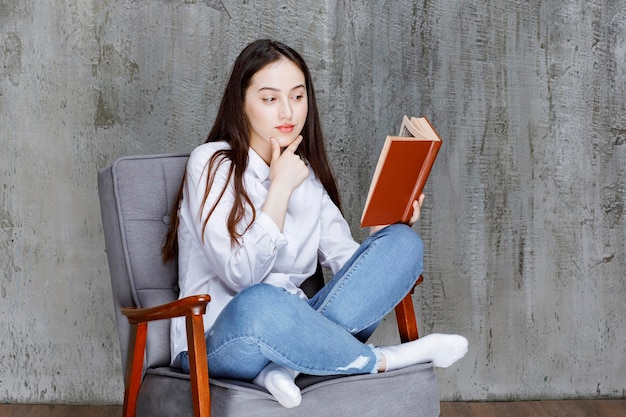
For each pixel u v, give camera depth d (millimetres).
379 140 2975
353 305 1815
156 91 2895
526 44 3012
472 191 3006
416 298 3000
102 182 2113
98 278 2898
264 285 1699
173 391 1802
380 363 1793
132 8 2883
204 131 2914
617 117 3057
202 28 2908
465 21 2986
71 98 2877
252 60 2008
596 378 3066
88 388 2912
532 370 3045
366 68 2965
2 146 2877
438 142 1876
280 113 1982
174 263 2098
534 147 3025
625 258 3072
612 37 3049
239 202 1929
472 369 3031
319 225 2164
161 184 2119
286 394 1622
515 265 3029
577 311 3055
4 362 2908
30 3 2865
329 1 2951
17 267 2893
